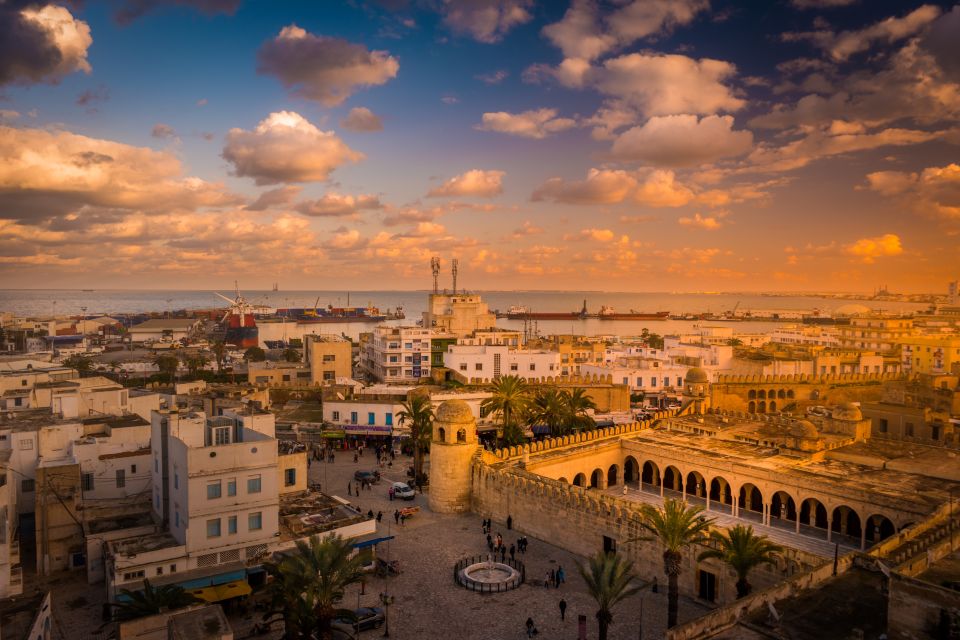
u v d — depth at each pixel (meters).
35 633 43.81
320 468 98.25
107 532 60.44
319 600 44.03
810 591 38.75
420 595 57.34
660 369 154.00
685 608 54.97
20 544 66.88
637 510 61.34
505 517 75.25
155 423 65.31
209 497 56.16
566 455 83.75
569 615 53.81
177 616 39.38
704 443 89.19
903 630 31.17
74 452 67.69
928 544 47.12
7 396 89.69
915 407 96.94
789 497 74.88
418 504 82.19
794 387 136.75
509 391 101.94
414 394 116.25
